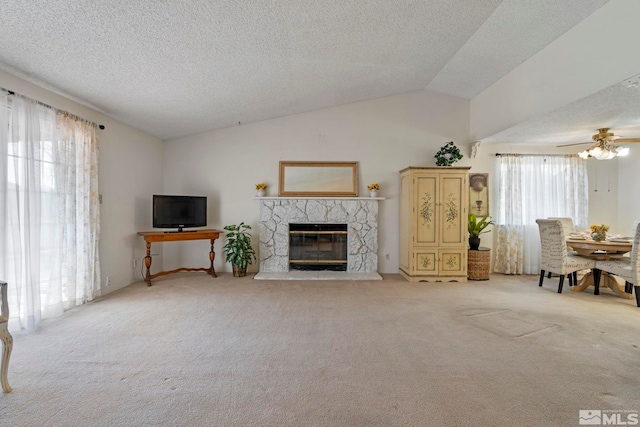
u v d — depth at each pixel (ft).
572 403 6.57
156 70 11.45
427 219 17.33
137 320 11.17
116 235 15.34
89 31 8.77
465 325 10.90
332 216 19.02
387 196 19.47
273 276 17.88
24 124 10.23
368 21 10.96
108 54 9.98
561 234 15.05
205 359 8.36
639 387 7.18
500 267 19.63
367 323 11.02
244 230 19.36
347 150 19.47
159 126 16.93
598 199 19.83
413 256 17.30
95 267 13.56
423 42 13.08
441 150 18.43
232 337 9.78
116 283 15.37
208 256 19.42
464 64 15.44
